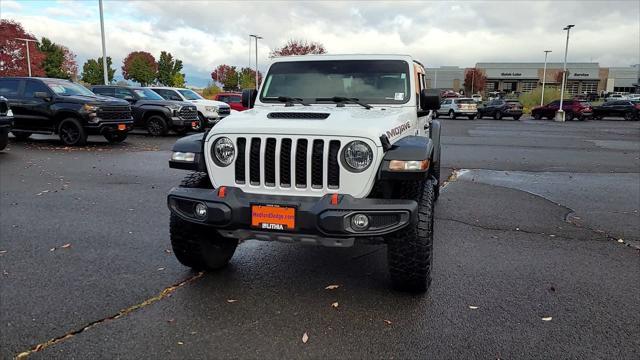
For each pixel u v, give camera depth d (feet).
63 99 46.44
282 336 11.19
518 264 16.08
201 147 13.32
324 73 17.56
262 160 12.17
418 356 10.38
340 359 10.27
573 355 10.46
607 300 13.26
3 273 14.73
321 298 13.24
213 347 10.69
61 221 20.67
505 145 57.72
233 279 14.56
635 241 18.86
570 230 20.35
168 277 14.62
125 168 35.09
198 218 12.60
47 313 12.18
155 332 11.32
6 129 40.04
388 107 16.30
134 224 20.35
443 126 96.07
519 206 24.85
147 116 58.59
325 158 11.78
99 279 14.38
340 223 11.36
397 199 11.87
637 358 10.37
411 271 12.69
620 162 42.86
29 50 185.78
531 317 12.20
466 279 14.69
